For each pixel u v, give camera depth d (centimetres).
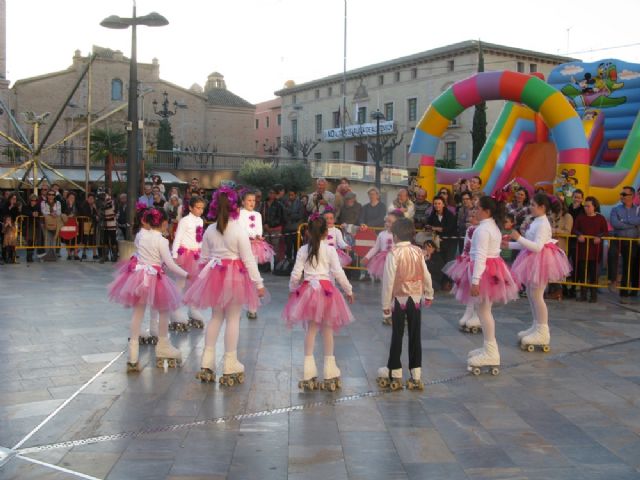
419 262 625
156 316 777
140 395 588
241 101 6325
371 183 3894
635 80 1762
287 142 6269
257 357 727
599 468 448
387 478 428
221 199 625
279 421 531
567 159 1323
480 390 625
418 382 622
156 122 5509
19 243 1633
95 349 746
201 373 633
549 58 5038
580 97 1841
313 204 1394
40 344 764
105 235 1599
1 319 896
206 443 481
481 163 1817
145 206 725
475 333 866
